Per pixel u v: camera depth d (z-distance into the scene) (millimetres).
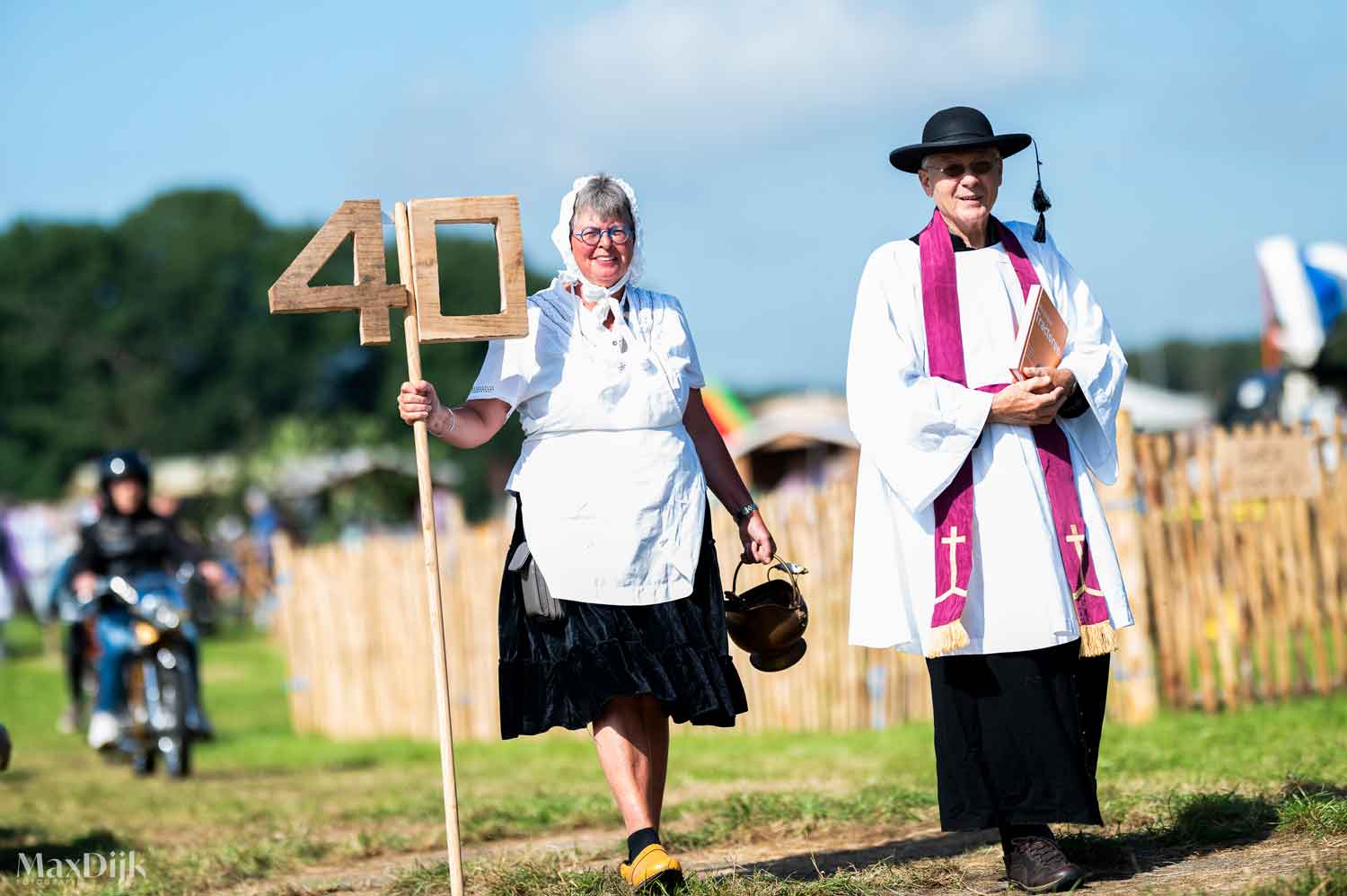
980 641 10258
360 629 30812
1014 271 10727
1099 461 10758
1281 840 10930
